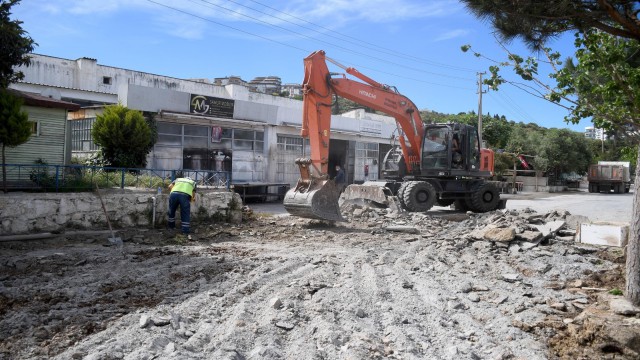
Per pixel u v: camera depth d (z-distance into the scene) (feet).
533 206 73.51
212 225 38.58
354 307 17.48
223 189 44.16
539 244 30.22
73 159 47.50
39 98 39.60
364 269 24.29
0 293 18.66
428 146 54.65
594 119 24.14
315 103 40.63
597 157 172.76
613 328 13.96
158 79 86.12
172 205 34.91
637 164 17.10
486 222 37.78
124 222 35.17
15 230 29.84
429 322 16.66
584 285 21.65
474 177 57.06
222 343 13.96
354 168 88.43
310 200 37.88
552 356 13.99
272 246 31.24
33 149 39.11
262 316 16.52
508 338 15.25
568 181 160.04
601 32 21.67
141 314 16.28
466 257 27.50
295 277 22.43
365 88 47.09
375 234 37.11
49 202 31.35
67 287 19.75
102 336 14.29
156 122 57.98
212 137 64.85
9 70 31.89
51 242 29.71
